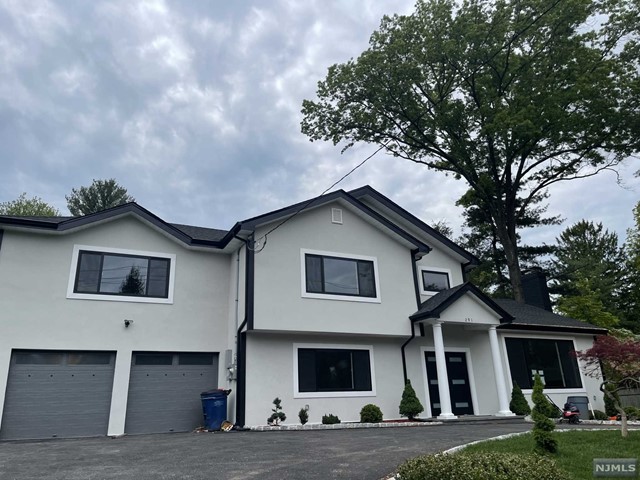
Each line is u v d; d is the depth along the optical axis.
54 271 12.20
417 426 12.10
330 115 25.66
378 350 14.76
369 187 17.17
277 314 12.95
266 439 9.55
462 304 14.90
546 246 34.66
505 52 22.55
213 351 13.68
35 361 11.55
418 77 23.70
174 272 13.77
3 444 9.77
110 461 7.15
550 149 24.97
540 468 4.36
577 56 22.08
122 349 12.47
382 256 15.41
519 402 15.02
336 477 5.79
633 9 21.73
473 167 26.36
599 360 9.77
